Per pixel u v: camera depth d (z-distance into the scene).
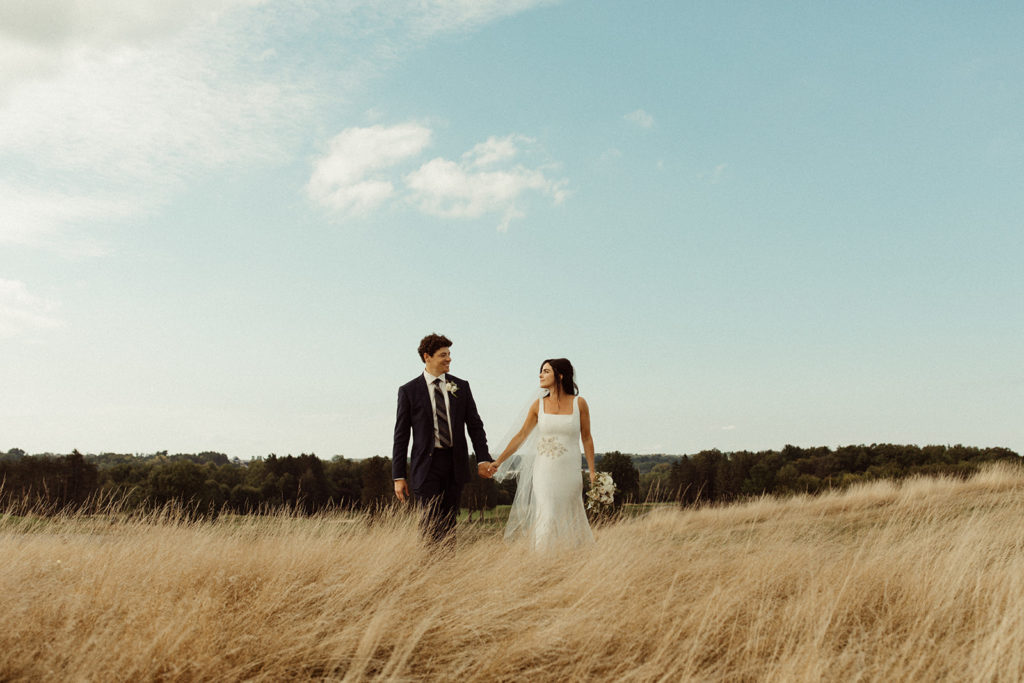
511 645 3.40
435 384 6.09
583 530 7.04
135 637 3.02
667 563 5.27
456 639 3.52
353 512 5.86
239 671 2.94
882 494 14.87
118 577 4.01
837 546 6.20
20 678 2.77
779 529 6.68
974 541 5.55
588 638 3.52
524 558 5.14
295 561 4.45
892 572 4.80
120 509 5.63
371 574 4.28
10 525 5.24
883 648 3.63
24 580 3.88
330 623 3.49
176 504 5.66
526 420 7.44
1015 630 3.48
